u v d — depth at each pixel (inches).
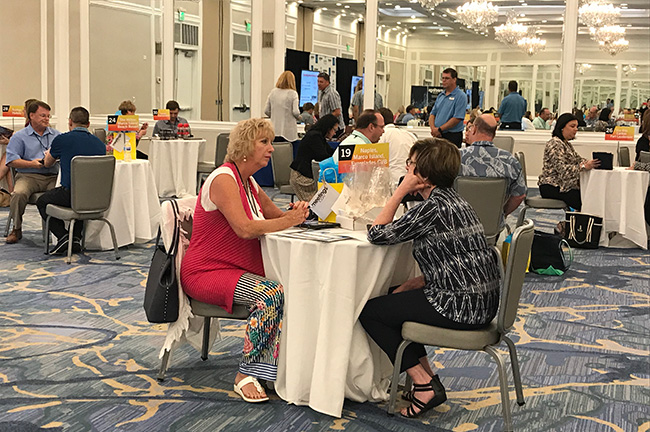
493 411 121.4
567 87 436.5
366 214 126.7
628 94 432.5
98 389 127.9
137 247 253.1
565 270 228.7
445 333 111.1
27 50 413.7
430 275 113.0
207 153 466.9
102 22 453.1
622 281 220.1
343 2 456.1
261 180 419.5
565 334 167.0
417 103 458.3
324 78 430.6
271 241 120.3
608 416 120.7
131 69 462.3
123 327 164.6
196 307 127.2
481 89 451.5
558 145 268.8
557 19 434.9
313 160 275.9
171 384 130.6
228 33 457.7
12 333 158.7
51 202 231.9
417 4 449.1
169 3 457.4
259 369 122.9
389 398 124.2
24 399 122.7
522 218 268.2
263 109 460.8
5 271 215.8
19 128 398.0
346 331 115.3
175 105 382.6
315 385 117.3
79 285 201.5
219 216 124.7
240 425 113.2
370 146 129.7
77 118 237.0
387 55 458.0
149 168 260.5
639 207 267.3
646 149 290.8
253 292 120.0
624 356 152.3
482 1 442.0
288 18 458.9
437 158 112.7
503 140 351.6
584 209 271.7
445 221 111.1
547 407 124.0
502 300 109.7
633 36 426.6
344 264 114.0
